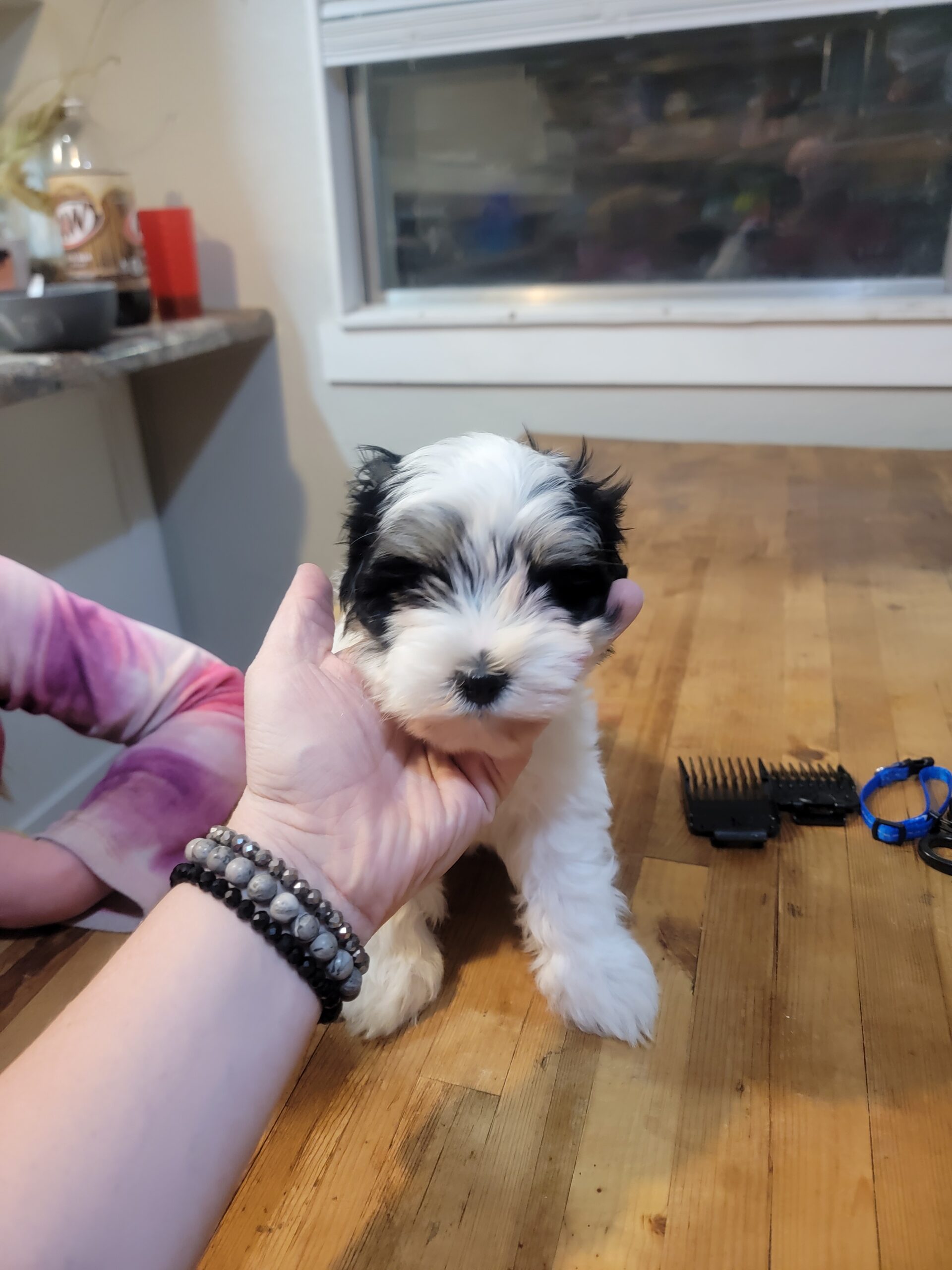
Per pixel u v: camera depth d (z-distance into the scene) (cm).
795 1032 68
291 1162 60
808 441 182
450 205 202
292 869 57
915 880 82
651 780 97
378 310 200
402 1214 56
